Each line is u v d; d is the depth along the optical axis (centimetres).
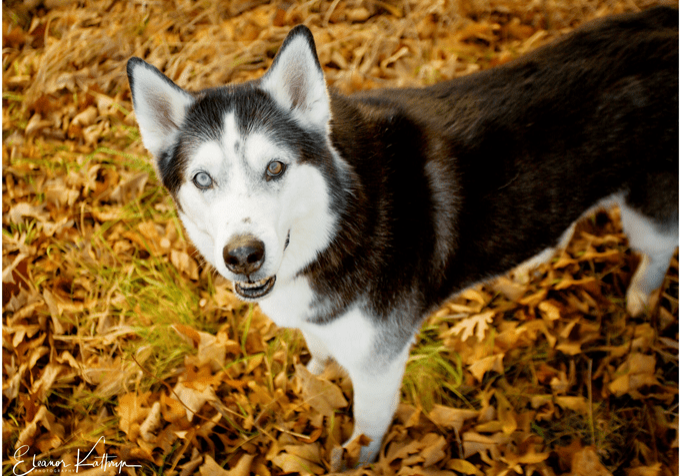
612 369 261
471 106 213
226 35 432
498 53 403
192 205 180
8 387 264
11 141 385
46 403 262
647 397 251
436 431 242
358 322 198
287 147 171
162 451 241
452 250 217
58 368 272
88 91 401
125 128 375
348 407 258
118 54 433
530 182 213
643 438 242
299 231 182
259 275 162
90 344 281
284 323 216
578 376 266
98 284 308
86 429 254
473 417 246
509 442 235
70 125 387
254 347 278
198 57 418
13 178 366
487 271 236
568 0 424
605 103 212
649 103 215
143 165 355
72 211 337
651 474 224
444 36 418
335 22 439
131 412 245
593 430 245
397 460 234
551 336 273
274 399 249
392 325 204
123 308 296
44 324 291
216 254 166
